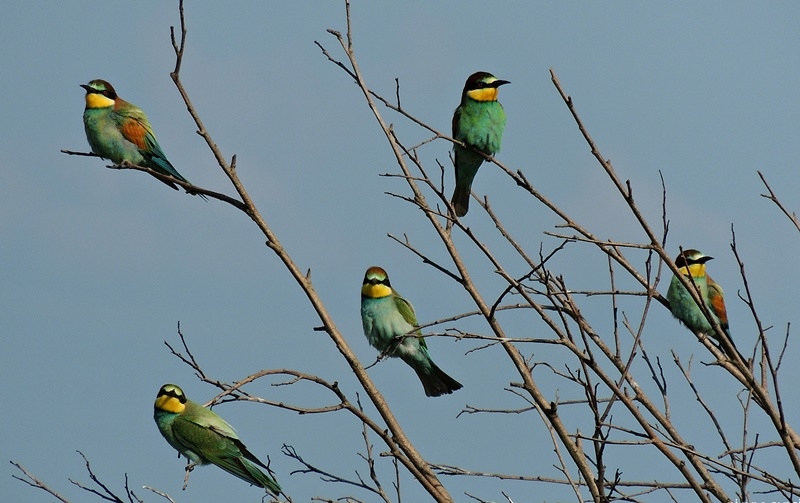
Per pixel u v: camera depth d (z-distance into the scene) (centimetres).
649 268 955
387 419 1068
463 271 1104
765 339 870
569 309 981
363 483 1028
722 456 927
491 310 1050
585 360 934
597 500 907
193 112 1116
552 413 968
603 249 973
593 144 955
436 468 1043
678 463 890
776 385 860
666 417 980
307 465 1038
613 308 976
